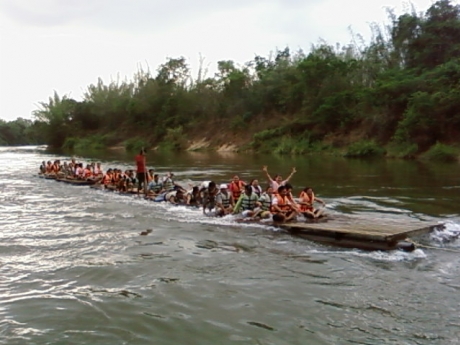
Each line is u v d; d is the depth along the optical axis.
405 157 35.06
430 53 39.88
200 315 6.93
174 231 12.41
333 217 12.80
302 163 34.12
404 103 38.16
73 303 7.44
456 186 20.00
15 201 18.41
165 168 32.62
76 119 77.81
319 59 47.81
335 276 8.56
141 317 6.89
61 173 28.06
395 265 9.13
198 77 67.06
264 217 13.18
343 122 43.50
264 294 7.72
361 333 6.29
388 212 14.59
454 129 34.47
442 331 6.31
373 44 48.00
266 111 54.34
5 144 112.94
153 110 69.25
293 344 6.02
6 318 6.90
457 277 8.39
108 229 12.79
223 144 55.09
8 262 9.66
